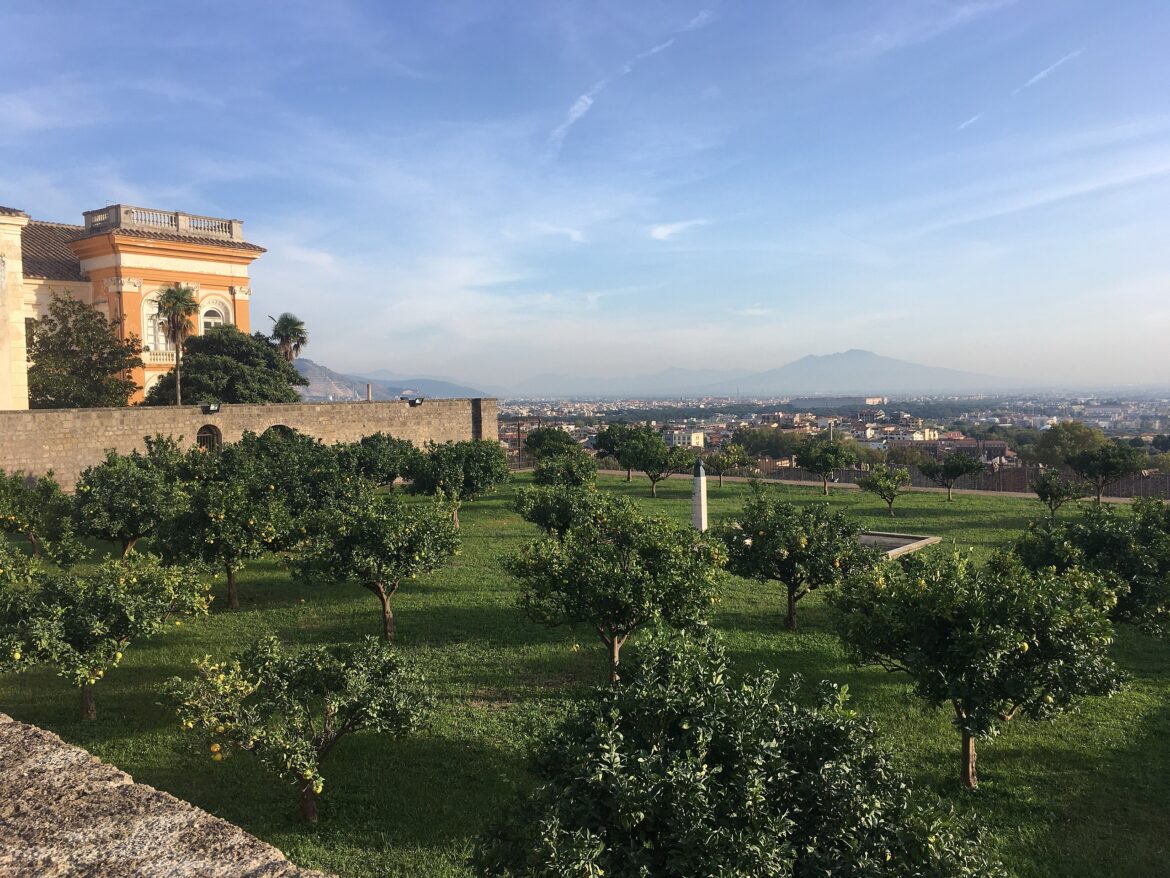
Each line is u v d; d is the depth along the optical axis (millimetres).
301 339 45469
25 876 3150
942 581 9305
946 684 8469
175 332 37062
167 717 10695
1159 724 10453
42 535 17641
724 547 13836
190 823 3592
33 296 42000
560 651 13352
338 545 14008
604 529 13391
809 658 13031
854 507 30547
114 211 43344
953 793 8703
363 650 9148
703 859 4441
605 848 4668
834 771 5137
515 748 9578
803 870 4770
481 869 5164
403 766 9234
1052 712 8344
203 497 15859
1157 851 7531
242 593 17422
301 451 27094
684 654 6016
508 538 24000
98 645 10281
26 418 27828
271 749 7770
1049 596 8836
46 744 4352
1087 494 32094
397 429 41500
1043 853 7500
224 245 46438
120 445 30469
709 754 5199
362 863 7262
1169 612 12602
